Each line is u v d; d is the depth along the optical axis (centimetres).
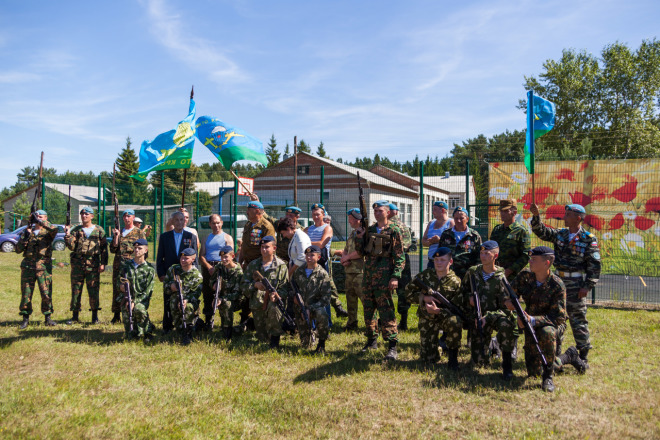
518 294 543
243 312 748
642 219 1084
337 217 2500
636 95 4203
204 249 759
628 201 1095
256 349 620
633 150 4069
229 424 391
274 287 657
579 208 565
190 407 428
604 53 4331
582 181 1123
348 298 749
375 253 585
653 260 1076
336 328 766
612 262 1109
